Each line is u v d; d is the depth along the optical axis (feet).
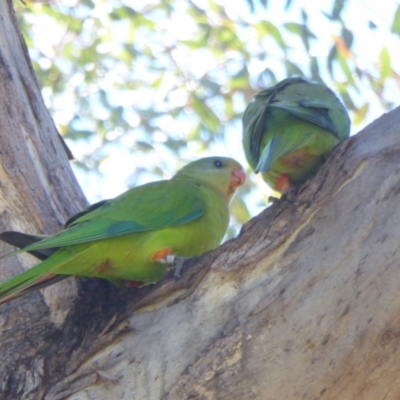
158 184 32.40
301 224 24.25
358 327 22.59
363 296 22.65
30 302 27.81
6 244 29.96
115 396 24.21
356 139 25.12
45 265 27.32
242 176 36.99
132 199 31.09
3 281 29.22
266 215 25.08
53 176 32.35
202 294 24.70
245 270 24.38
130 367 24.47
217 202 33.40
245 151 33.86
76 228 28.68
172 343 24.32
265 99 35.04
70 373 25.25
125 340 25.11
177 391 23.58
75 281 29.04
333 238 23.58
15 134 32.01
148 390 23.93
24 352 26.45
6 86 32.89
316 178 25.04
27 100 33.55
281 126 31.73
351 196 23.94
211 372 23.48
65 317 27.25
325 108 32.09
